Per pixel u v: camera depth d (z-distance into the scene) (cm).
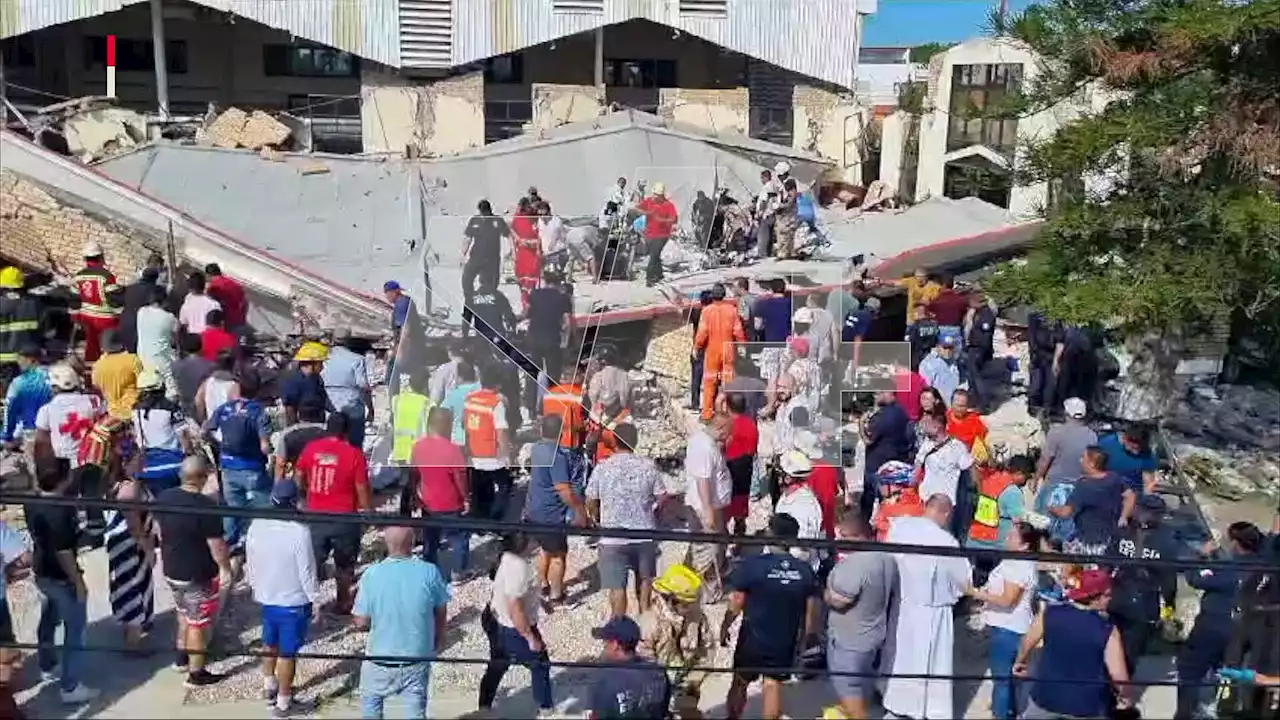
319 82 2853
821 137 2795
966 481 980
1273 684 698
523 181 2242
